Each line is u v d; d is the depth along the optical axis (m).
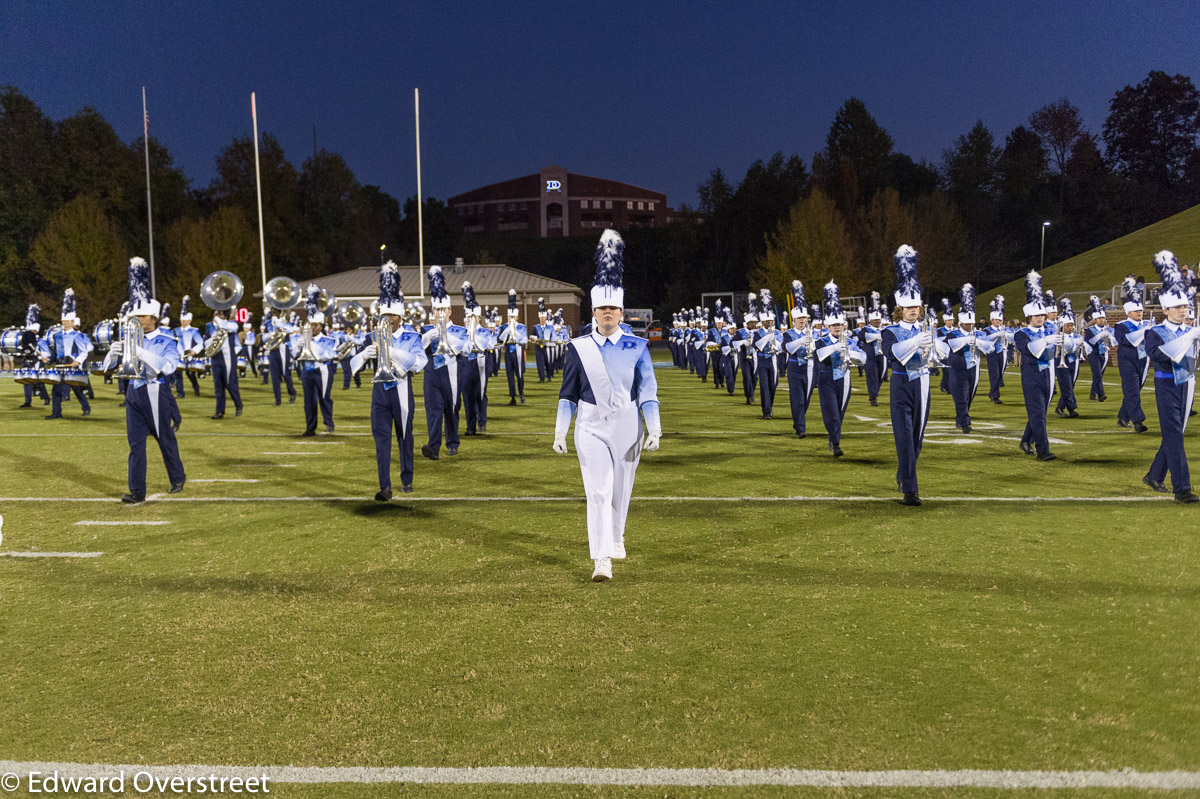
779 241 53.62
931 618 4.71
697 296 78.81
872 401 17.23
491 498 8.16
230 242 53.44
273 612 4.95
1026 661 4.11
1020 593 5.11
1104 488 8.30
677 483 8.76
